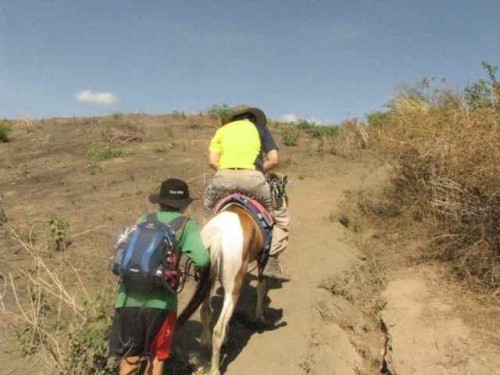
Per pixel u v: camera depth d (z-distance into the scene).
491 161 4.38
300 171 7.80
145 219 2.85
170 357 3.40
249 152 3.75
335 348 3.87
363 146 8.91
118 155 8.28
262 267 3.71
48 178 7.29
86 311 3.24
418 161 5.33
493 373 3.27
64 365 2.96
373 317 4.34
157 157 8.16
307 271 4.86
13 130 10.89
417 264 4.77
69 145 9.22
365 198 6.37
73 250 4.72
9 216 5.63
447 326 3.75
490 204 4.31
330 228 5.79
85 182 6.95
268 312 4.15
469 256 4.34
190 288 4.32
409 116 5.79
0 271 4.22
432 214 5.25
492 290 4.06
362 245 5.43
